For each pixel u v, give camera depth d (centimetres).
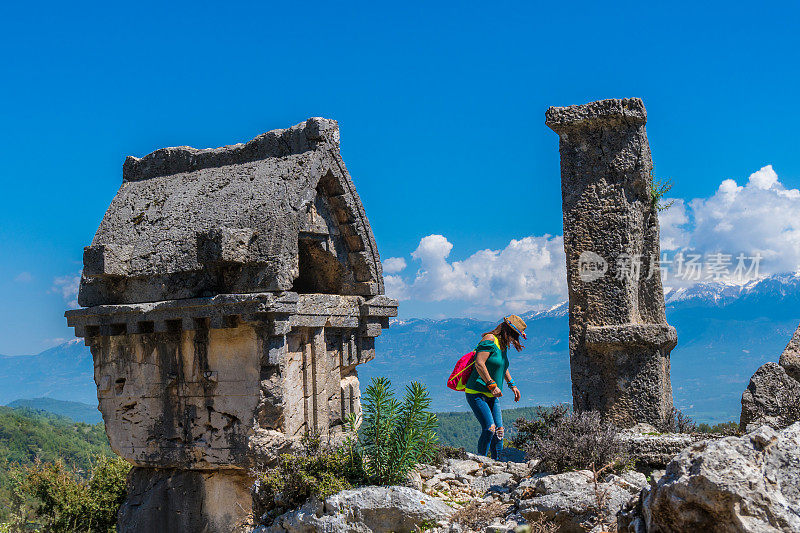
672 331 1113
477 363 1064
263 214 1198
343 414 1368
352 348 1392
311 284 1448
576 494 743
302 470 834
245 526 1090
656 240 1164
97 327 1305
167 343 1235
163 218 1319
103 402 1295
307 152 1279
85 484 1791
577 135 1152
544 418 1158
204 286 1204
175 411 1223
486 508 770
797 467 476
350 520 770
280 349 1164
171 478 1237
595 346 1102
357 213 1392
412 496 771
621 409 1098
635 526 536
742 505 463
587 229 1138
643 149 1126
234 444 1170
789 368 971
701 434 983
